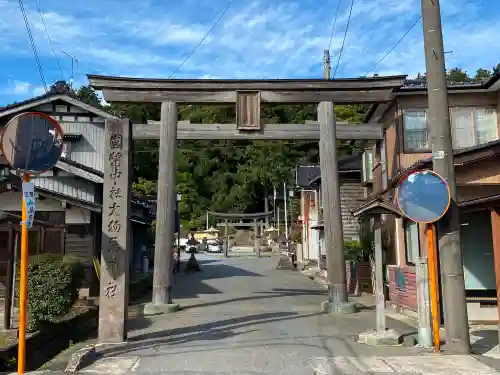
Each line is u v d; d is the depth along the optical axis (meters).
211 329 9.64
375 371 6.31
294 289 17.45
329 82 13.56
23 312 6.50
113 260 8.47
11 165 6.55
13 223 10.16
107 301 8.34
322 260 22.89
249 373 6.29
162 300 12.40
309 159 57.12
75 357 6.82
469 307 10.08
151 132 13.77
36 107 19.61
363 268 16.88
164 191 13.06
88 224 14.53
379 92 13.59
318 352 7.48
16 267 10.81
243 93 13.69
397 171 14.77
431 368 6.42
